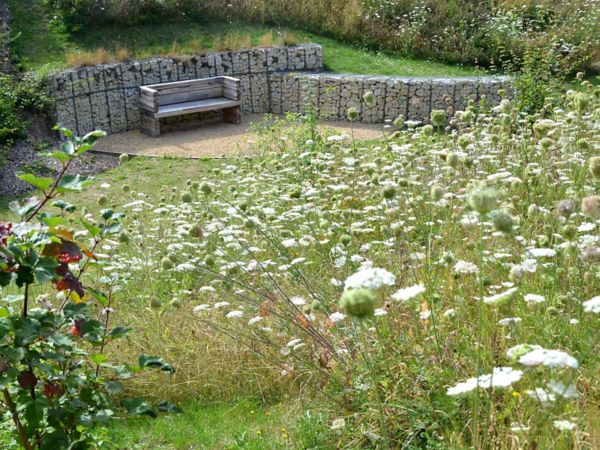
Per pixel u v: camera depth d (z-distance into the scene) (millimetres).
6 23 14125
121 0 14898
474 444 2139
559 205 2867
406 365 3281
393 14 15711
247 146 11852
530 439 2410
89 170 10773
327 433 3365
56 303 5109
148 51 13938
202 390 4312
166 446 3811
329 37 15758
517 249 4027
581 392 2791
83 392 2838
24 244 2654
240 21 15789
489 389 2920
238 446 3600
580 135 5836
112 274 4234
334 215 5547
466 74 14062
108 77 12789
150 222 6785
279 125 10172
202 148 11922
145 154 11602
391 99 13148
